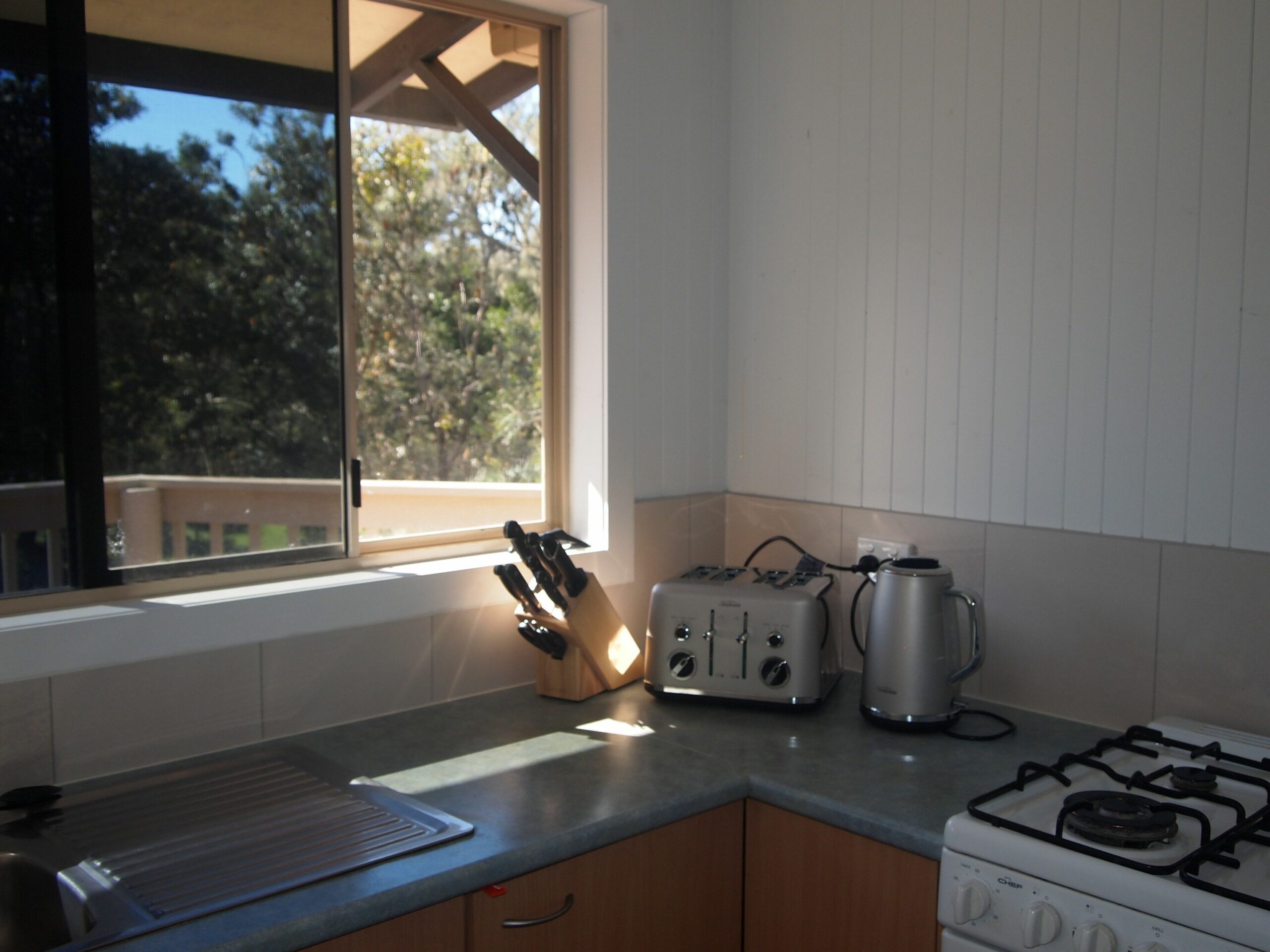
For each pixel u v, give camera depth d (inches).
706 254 90.2
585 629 73.8
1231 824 52.0
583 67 82.4
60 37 58.7
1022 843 48.8
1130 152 65.9
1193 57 62.8
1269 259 60.3
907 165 78.1
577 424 85.4
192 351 64.9
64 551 60.8
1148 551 66.0
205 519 66.2
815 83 84.0
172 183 63.4
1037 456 71.8
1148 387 65.9
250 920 43.2
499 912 50.7
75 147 59.6
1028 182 71.1
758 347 90.3
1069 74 68.6
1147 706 66.8
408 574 72.2
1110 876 45.6
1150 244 65.3
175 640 60.9
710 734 68.6
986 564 74.5
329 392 71.2
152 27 61.9
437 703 74.2
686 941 60.1
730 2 90.3
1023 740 67.2
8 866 49.8
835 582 79.4
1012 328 72.6
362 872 47.7
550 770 61.8
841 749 65.9
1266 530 61.5
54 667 56.7
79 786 57.8
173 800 56.2
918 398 78.6
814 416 86.1
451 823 53.1
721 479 93.4
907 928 54.7
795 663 71.8
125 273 62.0
